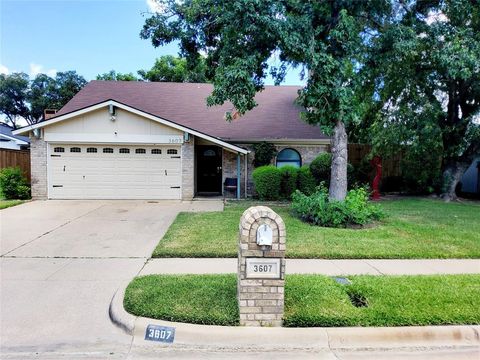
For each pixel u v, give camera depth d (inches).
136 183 510.0
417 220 360.5
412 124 501.0
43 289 174.1
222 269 205.3
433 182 584.7
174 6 429.4
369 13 401.4
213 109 658.2
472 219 367.6
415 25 427.2
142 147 507.8
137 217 372.5
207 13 408.2
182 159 511.5
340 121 381.7
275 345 129.0
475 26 454.6
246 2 315.6
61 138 490.6
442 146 540.1
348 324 137.5
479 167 639.1
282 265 137.5
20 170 526.6
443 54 404.8
